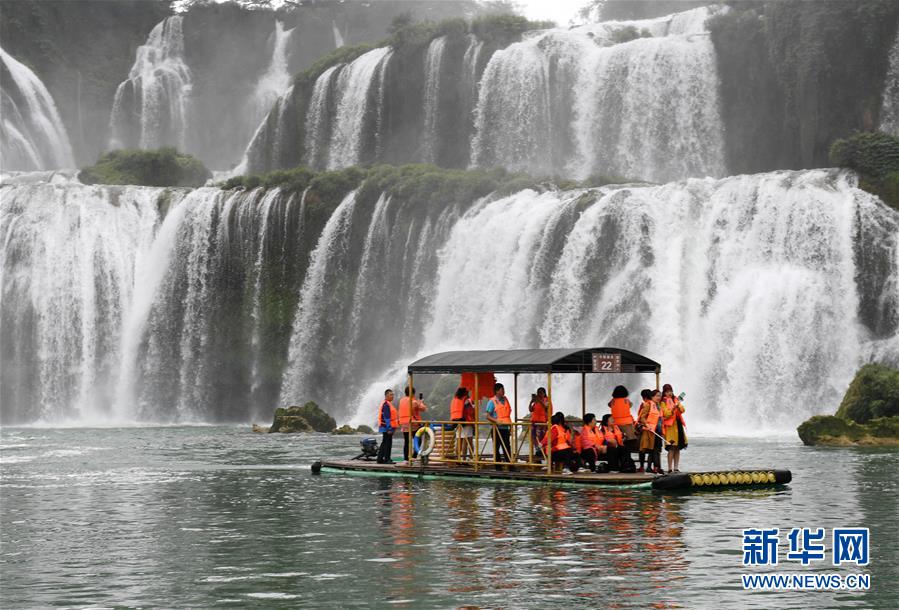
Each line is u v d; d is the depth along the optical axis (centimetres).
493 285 8225
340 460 4581
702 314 7188
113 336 9838
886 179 6950
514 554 2122
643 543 2223
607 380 7231
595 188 7938
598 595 1759
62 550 2275
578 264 7669
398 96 11331
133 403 9706
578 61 10206
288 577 1944
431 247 8750
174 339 9712
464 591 1800
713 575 1909
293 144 12156
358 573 1969
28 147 13775
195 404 9569
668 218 7475
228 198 9831
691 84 9538
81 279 9850
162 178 12019
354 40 16050
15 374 9731
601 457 3531
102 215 10031
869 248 6819
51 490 3503
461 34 11088
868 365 5731
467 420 3744
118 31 16162
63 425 9069
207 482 3728
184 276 9775
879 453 4572
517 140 10406
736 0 9731
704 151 9456
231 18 15775
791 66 8856
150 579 1947
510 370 3438
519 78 10438
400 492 3238
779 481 3278
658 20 11038
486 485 3378
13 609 1719
